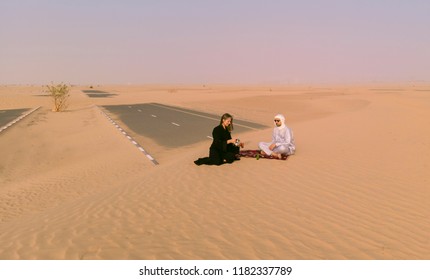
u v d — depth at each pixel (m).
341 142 14.71
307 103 48.78
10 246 5.88
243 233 6.12
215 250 5.50
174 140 19.75
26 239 6.16
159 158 15.16
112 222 6.81
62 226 6.75
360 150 12.96
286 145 11.58
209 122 28.42
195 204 7.72
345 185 8.79
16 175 14.71
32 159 17.16
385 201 7.68
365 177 9.45
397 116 25.47
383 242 5.78
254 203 7.64
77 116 35.56
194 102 53.16
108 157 16.23
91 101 59.06
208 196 8.23
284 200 7.79
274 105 46.50
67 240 5.97
